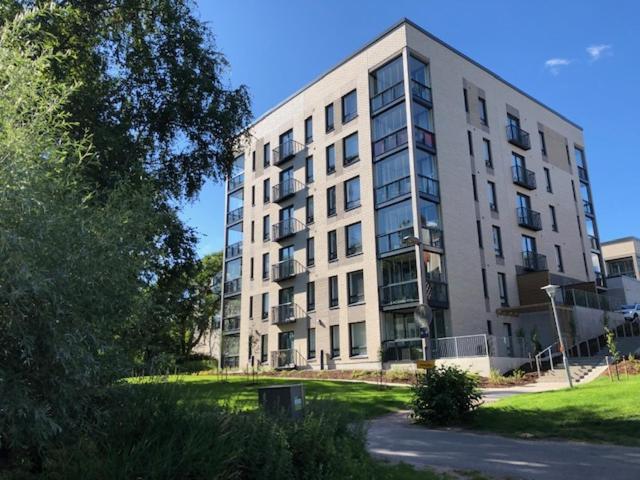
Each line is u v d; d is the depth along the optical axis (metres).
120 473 3.84
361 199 29.44
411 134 27.19
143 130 14.96
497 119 33.12
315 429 5.81
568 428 10.84
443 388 12.84
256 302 36.28
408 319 26.69
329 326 29.84
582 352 27.16
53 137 4.42
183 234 14.09
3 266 3.28
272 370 32.25
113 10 14.52
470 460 8.63
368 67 30.52
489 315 27.98
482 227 29.44
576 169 39.38
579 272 36.06
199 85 14.84
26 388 3.49
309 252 32.50
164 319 5.95
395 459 8.77
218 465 4.31
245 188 39.81
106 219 4.59
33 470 4.08
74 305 3.87
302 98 35.22
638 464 7.91
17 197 3.53
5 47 4.37
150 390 5.07
